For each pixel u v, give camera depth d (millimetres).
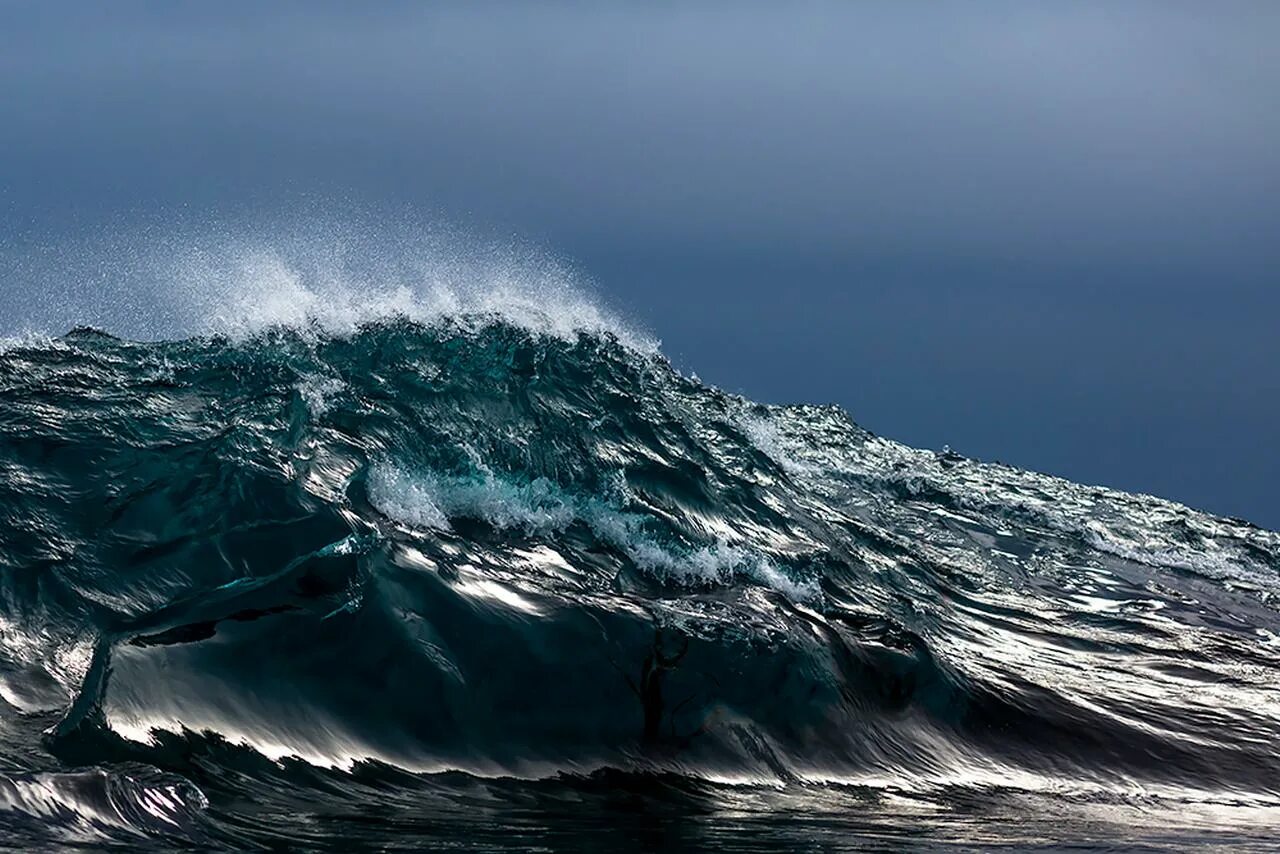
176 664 20094
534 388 32344
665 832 19266
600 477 30203
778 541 31281
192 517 24594
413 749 20703
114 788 17219
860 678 25375
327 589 22062
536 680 22297
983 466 50375
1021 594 36219
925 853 19359
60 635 21891
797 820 20594
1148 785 25141
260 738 19797
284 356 30656
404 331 32531
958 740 25375
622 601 24750
